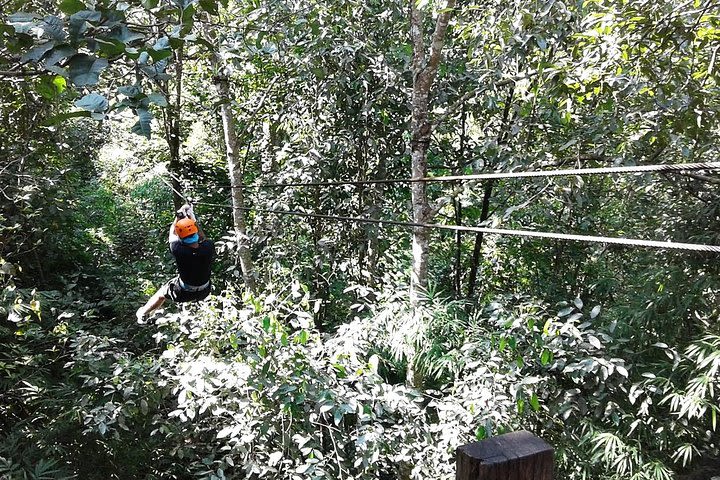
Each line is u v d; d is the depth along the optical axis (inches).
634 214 242.5
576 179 202.7
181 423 225.3
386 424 226.1
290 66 265.3
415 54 224.1
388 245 309.0
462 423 194.2
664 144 194.2
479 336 213.6
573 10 185.9
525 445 46.5
